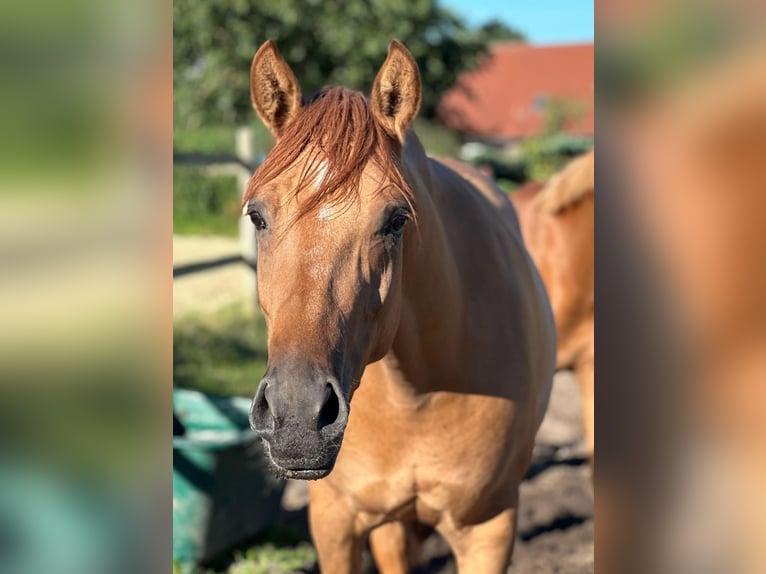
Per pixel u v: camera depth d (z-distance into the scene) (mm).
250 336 5648
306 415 1239
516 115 29141
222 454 2764
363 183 1377
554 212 3250
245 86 12273
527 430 2014
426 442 1838
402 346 1692
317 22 11953
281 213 1374
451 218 1917
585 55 30484
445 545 3092
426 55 13102
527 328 2023
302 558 2984
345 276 1349
